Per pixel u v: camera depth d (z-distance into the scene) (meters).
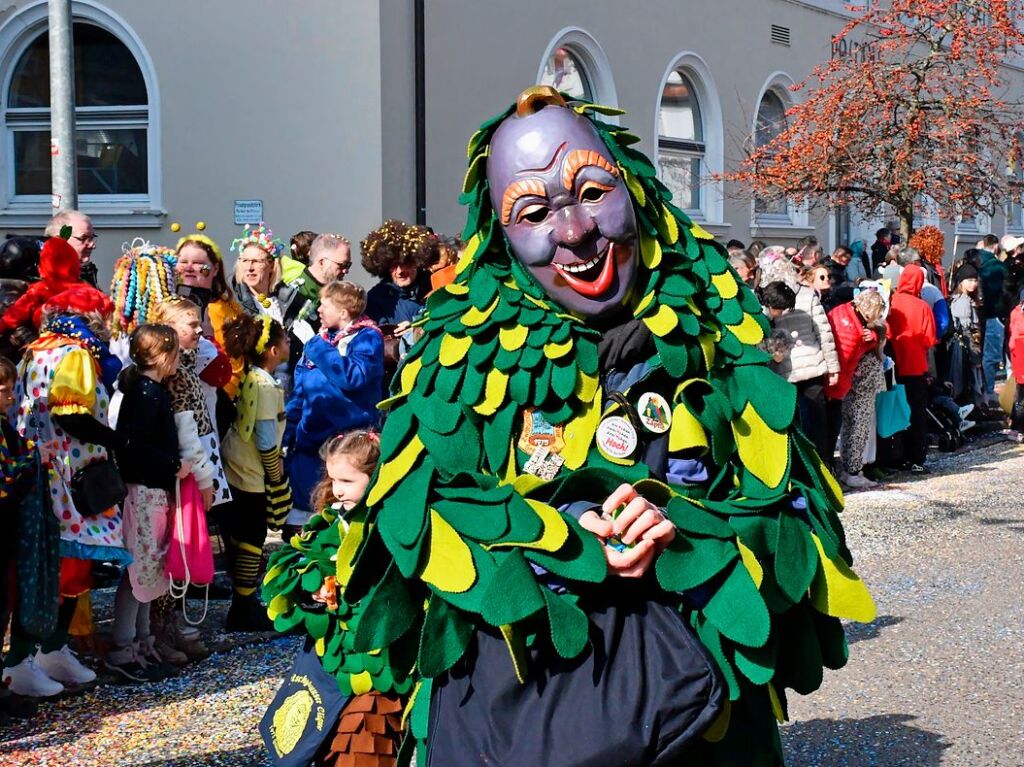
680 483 2.36
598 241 2.32
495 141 2.42
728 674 2.25
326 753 3.09
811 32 18.16
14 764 4.07
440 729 2.24
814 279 8.88
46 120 12.25
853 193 14.19
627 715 2.12
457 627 2.22
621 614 2.21
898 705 4.66
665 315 2.34
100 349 4.79
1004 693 4.78
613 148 2.42
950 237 22.28
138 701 4.70
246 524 5.61
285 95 11.69
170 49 11.81
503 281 2.43
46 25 12.02
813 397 8.36
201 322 5.64
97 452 4.67
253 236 7.21
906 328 9.71
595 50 14.22
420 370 2.45
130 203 12.05
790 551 2.28
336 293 6.08
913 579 6.52
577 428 2.35
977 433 12.08
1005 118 17.02
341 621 3.04
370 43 11.48
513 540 2.17
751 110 17.02
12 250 5.45
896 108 13.70
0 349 4.94
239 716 4.52
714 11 16.19
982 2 13.79
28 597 4.29
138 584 4.88
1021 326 11.23
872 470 9.65
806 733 4.38
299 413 6.12
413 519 2.25
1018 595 6.19
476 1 12.54
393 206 11.72
